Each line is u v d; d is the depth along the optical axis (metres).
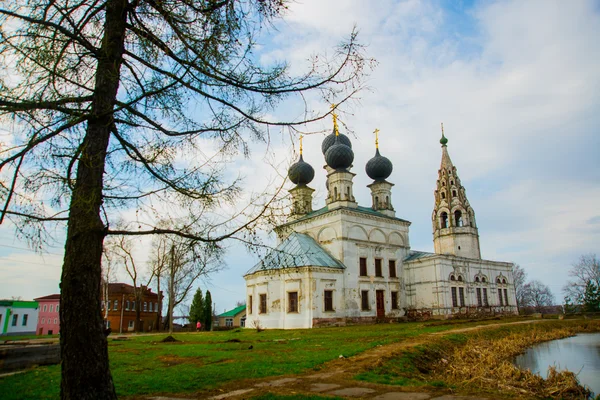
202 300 60.81
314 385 9.98
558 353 21.14
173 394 9.03
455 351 18.02
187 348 19.16
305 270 38.97
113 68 6.71
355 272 43.62
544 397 10.98
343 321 40.47
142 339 28.09
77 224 6.21
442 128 64.81
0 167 5.58
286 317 39.06
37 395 8.99
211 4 6.77
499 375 13.05
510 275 60.31
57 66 6.64
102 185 6.69
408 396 8.97
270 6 6.74
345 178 47.97
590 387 12.98
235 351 17.28
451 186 61.12
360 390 9.48
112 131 7.45
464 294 50.66
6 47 6.13
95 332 6.12
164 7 6.78
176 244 7.53
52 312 68.44
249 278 44.06
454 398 8.95
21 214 5.95
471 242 58.03
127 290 67.94
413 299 49.19
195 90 7.04
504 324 33.50
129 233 6.69
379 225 48.06
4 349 12.80
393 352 15.09
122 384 10.03
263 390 9.35
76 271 6.12
